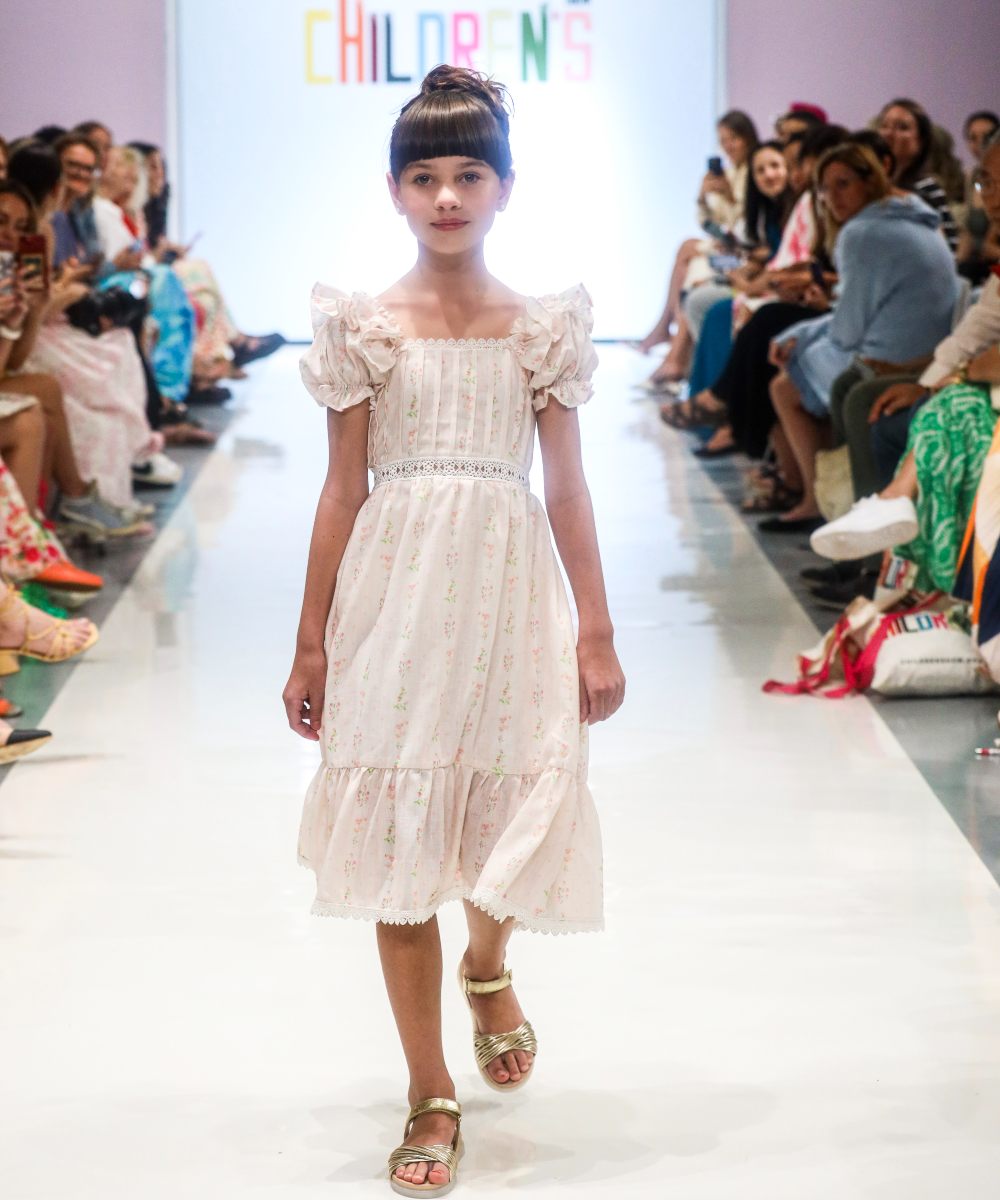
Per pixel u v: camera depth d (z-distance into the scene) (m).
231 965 3.52
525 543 2.77
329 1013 3.31
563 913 2.77
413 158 2.72
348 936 3.66
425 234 2.75
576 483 2.82
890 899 3.84
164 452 10.02
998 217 5.50
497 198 2.78
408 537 2.73
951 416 5.45
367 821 2.71
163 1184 2.74
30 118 14.99
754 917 3.74
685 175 15.11
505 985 3.04
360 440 2.79
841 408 7.07
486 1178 2.76
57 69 14.92
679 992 3.39
